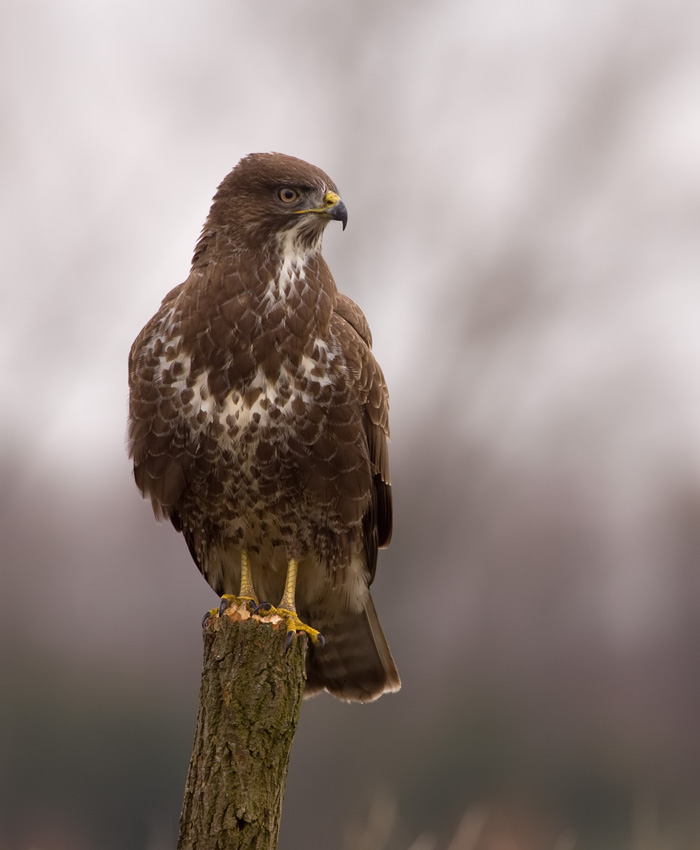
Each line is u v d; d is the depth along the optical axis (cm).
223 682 660
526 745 1894
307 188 809
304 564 848
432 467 1925
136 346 811
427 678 1905
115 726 1822
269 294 792
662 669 2008
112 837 1712
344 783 1781
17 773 1764
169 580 2023
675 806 1691
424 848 902
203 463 802
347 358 805
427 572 1927
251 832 645
